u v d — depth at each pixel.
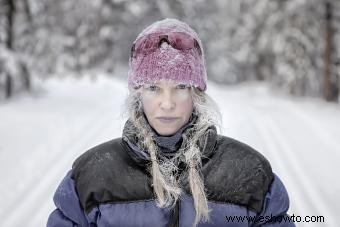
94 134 9.04
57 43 20.52
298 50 19.78
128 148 1.62
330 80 18.17
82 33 24.73
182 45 1.58
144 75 1.56
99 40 24.66
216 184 1.62
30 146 7.81
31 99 14.30
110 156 1.69
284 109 14.24
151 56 1.57
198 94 1.65
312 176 6.34
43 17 17.41
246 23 27.52
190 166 1.58
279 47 20.36
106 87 18.52
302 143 8.60
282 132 9.71
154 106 1.54
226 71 37.84
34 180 5.99
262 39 22.34
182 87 1.57
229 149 1.70
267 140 8.63
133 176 1.63
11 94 14.28
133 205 1.61
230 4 32.34
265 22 22.03
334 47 18.22
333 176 6.36
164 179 1.58
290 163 7.00
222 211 1.61
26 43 16.03
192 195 1.60
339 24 17.86
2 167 6.51
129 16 24.02
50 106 12.94
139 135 1.61
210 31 31.55
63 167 6.63
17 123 9.78
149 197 1.61
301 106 15.73
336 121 11.52
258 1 22.17
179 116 1.55
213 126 1.63
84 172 1.69
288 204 1.74
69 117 10.99
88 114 11.63
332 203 5.26
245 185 1.63
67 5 24.08
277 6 20.69
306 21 19.27
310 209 5.05
